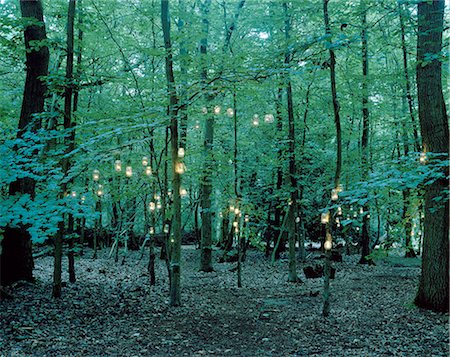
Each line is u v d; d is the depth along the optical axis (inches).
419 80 330.6
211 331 291.7
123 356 235.0
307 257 799.7
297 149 561.0
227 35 525.3
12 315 291.9
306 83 589.9
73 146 349.4
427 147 325.1
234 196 550.0
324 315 330.3
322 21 453.4
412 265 678.5
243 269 633.0
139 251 890.7
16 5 461.4
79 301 351.6
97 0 455.8
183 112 367.9
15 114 458.9
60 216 228.2
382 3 336.5
